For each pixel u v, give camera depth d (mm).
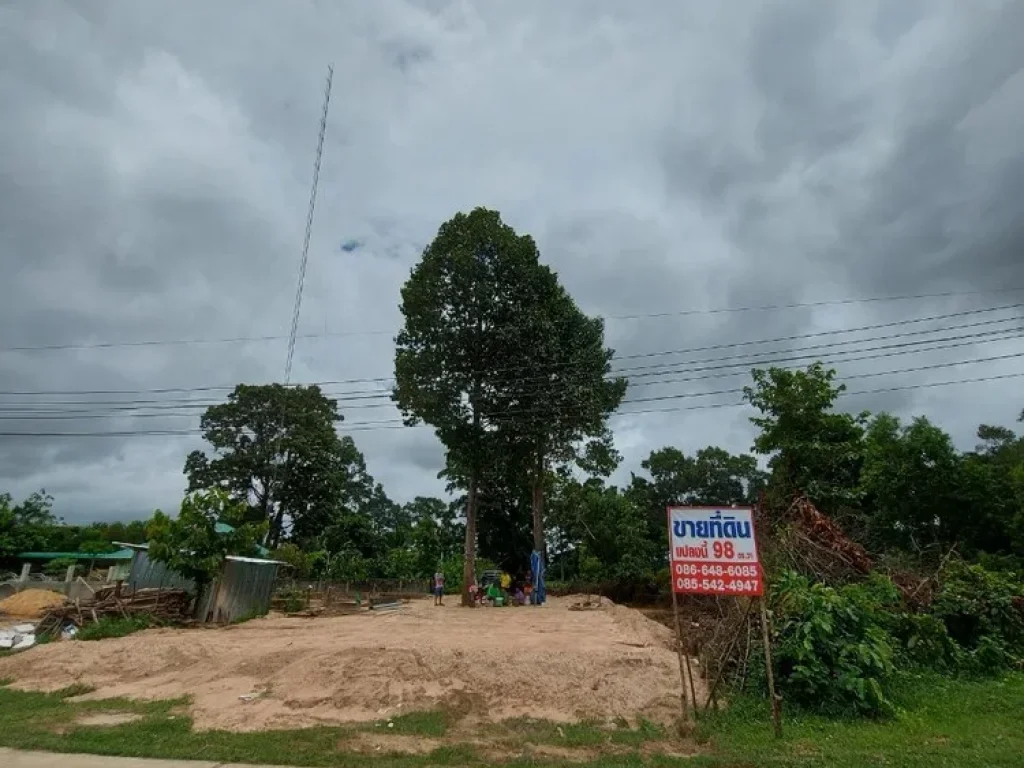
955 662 14172
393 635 16250
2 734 8898
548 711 10211
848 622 11336
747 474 65688
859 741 8742
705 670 11930
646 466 68312
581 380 36656
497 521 52562
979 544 29875
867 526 26391
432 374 32625
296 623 22344
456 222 34094
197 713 10250
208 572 23172
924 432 30828
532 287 34688
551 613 25734
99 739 8625
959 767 7410
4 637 20047
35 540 50469
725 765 7660
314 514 61969
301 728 9336
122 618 20906
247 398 60812
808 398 28062
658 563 55312
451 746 8492
